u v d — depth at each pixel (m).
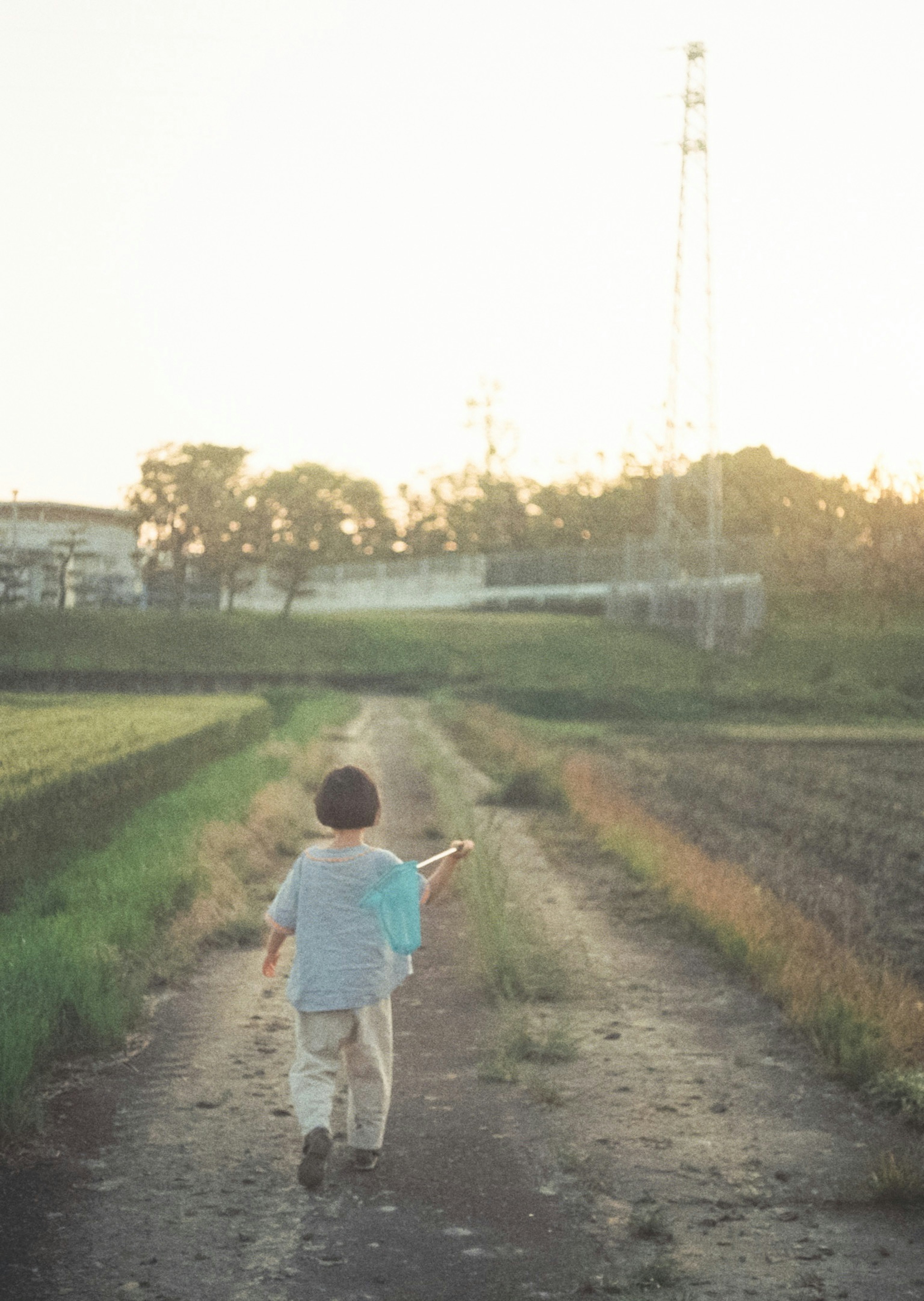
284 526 101.12
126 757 13.66
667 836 14.50
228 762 20.72
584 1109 5.86
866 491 71.25
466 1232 4.41
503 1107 5.86
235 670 62.94
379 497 120.75
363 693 61.88
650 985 8.44
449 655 69.31
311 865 4.81
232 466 85.31
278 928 4.84
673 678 63.69
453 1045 6.94
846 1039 6.62
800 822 18.73
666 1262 4.09
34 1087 5.67
